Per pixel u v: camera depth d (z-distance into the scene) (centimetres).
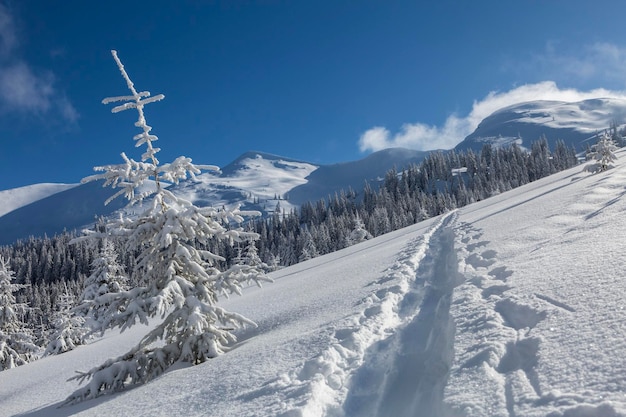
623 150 4016
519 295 526
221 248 6444
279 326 866
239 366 595
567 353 350
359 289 929
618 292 427
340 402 420
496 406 312
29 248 11750
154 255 850
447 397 353
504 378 351
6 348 2550
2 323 2612
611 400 267
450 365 438
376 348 553
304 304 993
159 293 767
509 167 13388
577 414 269
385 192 13550
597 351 334
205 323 779
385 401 424
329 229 9925
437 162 15562
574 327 390
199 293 834
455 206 10025
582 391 291
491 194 9638
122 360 787
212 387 537
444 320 588
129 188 847
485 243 1012
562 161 12825
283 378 477
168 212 830
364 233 6631
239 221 883
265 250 9725
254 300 1441
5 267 2648
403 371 478
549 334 395
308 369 495
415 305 727
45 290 7406
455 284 764
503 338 421
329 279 1351
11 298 2645
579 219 924
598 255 583
